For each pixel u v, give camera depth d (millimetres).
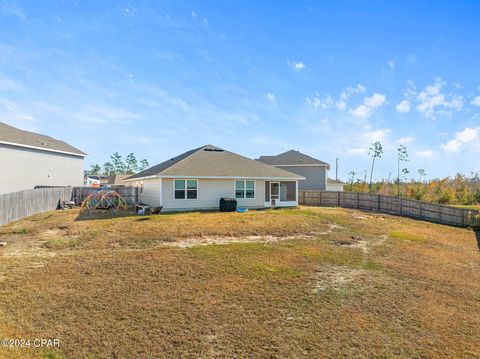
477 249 13227
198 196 20344
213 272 7984
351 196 26219
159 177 19203
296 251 10414
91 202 21328
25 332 4836
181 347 4594
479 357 4613
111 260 8719
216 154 24172
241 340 4836
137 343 4648
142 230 12648
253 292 6758
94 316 5438
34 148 25594
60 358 4215
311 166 33188
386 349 4723
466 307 6508
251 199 21906
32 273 7496
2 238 11359
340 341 4902
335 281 7672
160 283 7117
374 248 11555
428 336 5184
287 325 5359
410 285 7660
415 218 21453
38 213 17984
